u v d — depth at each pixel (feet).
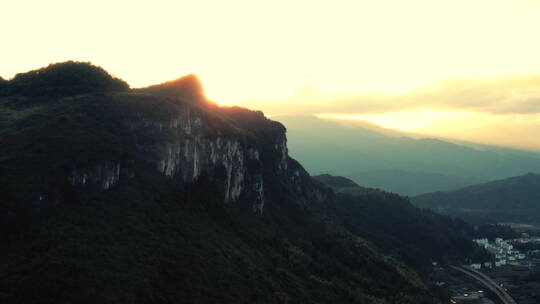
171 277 525.75
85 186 583.58
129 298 463.42
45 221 522.88
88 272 470.80
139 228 577.43
